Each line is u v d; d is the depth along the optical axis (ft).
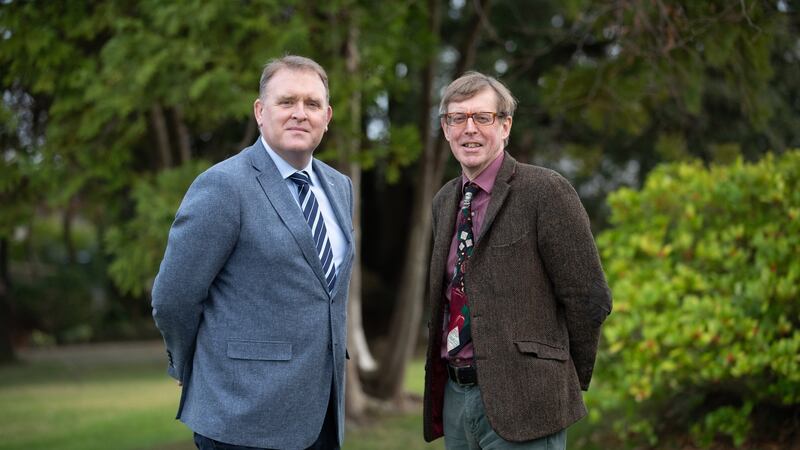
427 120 25.07
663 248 15.57
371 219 55.06
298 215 8.27
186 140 23.12
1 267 48.60
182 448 20.34
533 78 37.45
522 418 7.75
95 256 63.52
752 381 13.94
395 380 25.26
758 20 14.83
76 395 33.09
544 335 7.95
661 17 15.01
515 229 8.02
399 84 19.65
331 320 8.29
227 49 17.34
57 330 59.88
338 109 17.43
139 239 17.99
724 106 30.71
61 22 18.85
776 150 30.50
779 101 29.09
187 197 8.08
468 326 8.21
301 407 8.00
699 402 15.79
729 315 13.52
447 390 8.61
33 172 20.77
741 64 16.15
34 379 39.93
